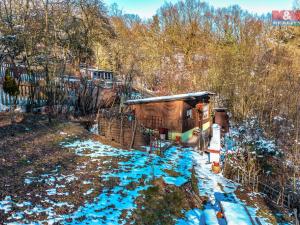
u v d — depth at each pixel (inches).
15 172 396.2
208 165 597.9
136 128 604.4
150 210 362.6
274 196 543.2
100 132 657.0
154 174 462.9
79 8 1418.6
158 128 714.2
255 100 1181.7
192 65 1780.3
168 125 713.0
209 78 1477.6
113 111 733.9
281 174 657.6
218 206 435.8
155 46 2055.9
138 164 501.7
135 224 327.3
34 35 847.1
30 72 706.8
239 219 362.9
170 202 395.2
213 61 1669.5
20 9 891.4
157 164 518.3
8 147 475.8
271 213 469.4
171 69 1740.9
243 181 565.9
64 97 741.9
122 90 1024.9
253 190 543.2
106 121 643.5
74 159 483.8
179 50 2127.2
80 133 635.5
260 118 1090.1
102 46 1552.7
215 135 751.1
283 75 1298.0
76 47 1282.0
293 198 538.9
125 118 643.5
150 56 1838.1
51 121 665.0
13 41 769.6
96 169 455.5
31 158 454.0
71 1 1300.4
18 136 534.3
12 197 331.9
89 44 1425.9
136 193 392.8
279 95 1179.3
